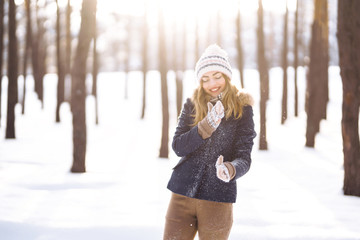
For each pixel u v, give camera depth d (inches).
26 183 237.5
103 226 149.6
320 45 448.8
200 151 84.4
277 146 456.4
